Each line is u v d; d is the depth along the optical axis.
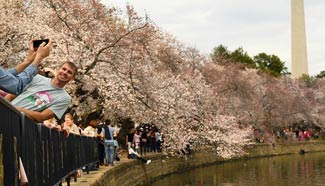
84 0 29.84
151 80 30.05
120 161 26.64
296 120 75.12
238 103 57.09
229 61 64.81
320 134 81.81
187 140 35.38
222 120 42.38
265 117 66.12
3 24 24.88
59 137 10.95
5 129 5.43
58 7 28.66
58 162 10.68
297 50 107.69
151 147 36.06
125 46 28.11
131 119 32.22
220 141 41.53
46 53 7.18
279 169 41.56
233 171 39.78
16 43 25.95
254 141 60.56
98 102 28.89
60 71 7.93
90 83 27.23
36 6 29.11
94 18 29.11
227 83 56.50
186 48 52.41
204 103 41.38
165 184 30.67
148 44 29.58
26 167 6.84
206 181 32.56
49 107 7.86
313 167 43.28
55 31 26.88
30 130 7.27
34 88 7.85
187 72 42.84
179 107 33.09
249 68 81.56
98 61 27.61
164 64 37.50
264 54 111.81
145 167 30.59
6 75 6.30
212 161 47.25
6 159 5.48
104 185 17.52
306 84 91.00
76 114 28.36
